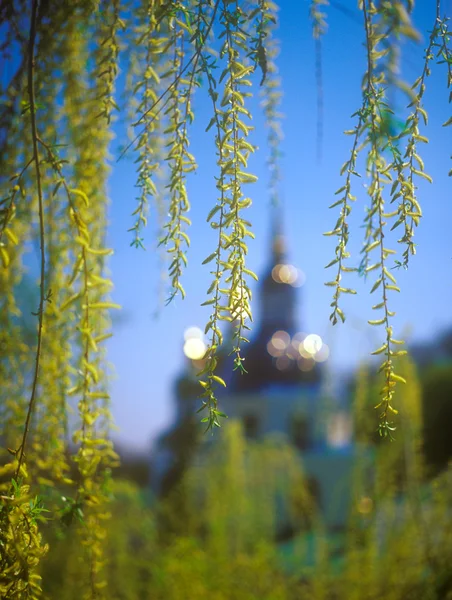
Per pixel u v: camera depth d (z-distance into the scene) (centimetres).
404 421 214
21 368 112
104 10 98
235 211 78
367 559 220
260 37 82
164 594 256
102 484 106
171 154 87
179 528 321
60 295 112
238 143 80
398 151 79
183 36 91
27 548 83
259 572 263
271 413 1003
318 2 94
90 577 102
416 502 207
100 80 101
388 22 83
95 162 107
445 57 77
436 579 194
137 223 90
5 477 104
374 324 79
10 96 104
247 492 334
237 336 76
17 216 106
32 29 84
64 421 111
